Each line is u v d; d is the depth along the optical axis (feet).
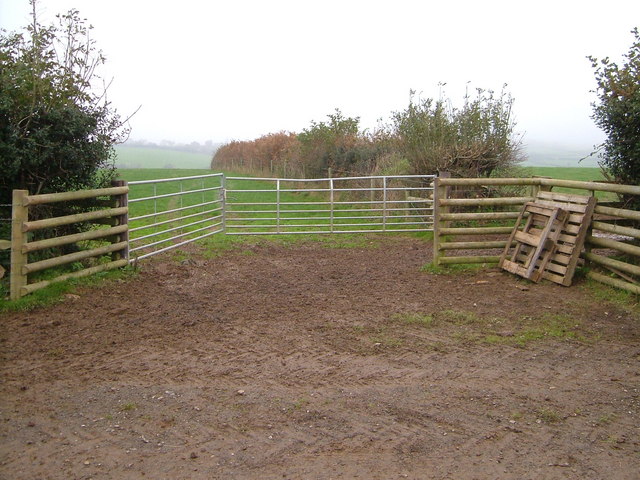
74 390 15.71
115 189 28.02
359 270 32.19
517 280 28.73
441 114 50.72
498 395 15.90
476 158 49.21
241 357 18.42
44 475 11.73
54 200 23.90
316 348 19.34
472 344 19.98
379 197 55.11
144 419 14.15
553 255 28.09
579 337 20.76
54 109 25.82
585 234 27.91
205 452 12.72
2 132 24.43
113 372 16.99
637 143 27.12
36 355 18.15
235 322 22.11
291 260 35.55
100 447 12.84
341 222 52.16
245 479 11.75
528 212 30.12
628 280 25.66
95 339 19.76
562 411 15.03
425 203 49.01
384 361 18.28
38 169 26.43
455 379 16.96
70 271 26.40
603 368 18.02
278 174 101.50
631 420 14.62
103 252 27.68
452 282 28.71
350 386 16.33
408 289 27.50
